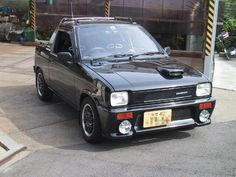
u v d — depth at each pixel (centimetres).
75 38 655
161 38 1772
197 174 481
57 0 1802
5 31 1858
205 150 559
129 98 535
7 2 1994
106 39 664
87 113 584
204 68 1020
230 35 1811
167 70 570
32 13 1808
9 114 730
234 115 748
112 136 534
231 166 505
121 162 516
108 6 1738
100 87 543
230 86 1034
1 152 546
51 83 756
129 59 634
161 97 550
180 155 539
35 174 486
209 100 584
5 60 1344
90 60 623
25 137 613
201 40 1723
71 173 487
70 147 570
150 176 476
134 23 726
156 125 548
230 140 603
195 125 581
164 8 1744
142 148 563
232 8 1983
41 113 737
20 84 974
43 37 1830
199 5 1706
